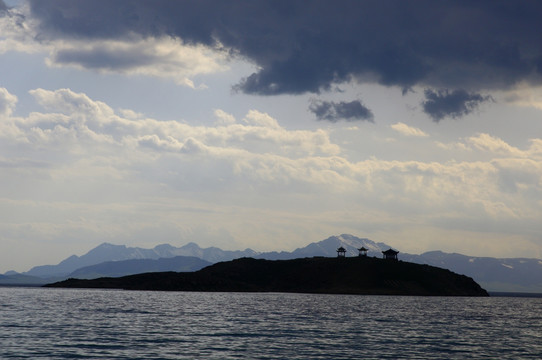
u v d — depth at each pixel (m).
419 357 65.75
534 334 97.06
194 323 101.69
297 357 63.91
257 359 62.22
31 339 74.25
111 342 73.19
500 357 67.44
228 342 75.50
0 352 63.44
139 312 125.62
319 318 118.38
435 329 100.69
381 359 63.66
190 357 62.75
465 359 65.31
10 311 122.00
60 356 61.72
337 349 70.62
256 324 102.00
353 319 117.62
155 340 76.12
